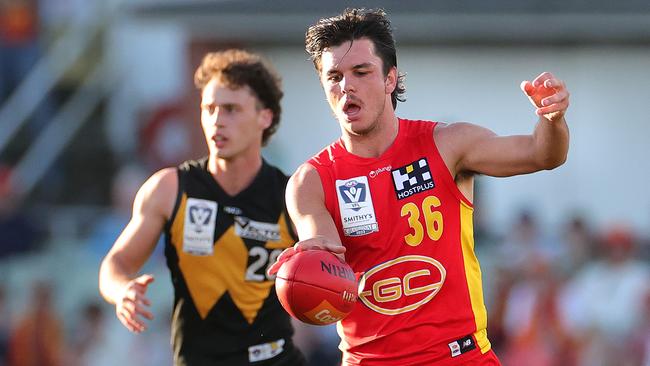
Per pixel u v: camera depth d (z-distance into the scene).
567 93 15.16
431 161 16.59
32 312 37.28
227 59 21.20
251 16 49.50
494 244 39.88
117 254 20.55
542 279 35.91
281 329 21.17
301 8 49.19
